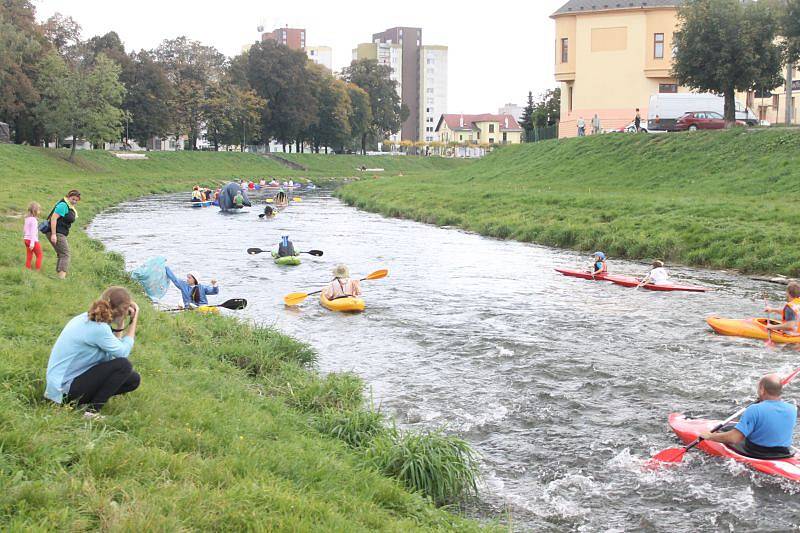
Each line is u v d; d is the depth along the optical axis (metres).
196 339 12.72
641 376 12.58
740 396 11.57
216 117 96.69
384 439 8.61
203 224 37.62
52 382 7.53
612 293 20.08
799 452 9.03
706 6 49.34
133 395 8.23
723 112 55.94
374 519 6.55
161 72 89.06
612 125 66.81
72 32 82.81
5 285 13.40
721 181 37.56
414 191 50.03
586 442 9.79
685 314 17.44
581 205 34.81
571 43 68.19
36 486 5.73
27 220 16.00
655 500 8.17
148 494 5.93
